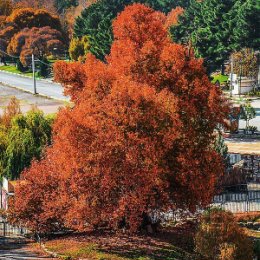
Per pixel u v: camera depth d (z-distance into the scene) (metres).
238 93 142.00
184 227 55.53
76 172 47.81
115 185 47.81
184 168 50.41
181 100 53.44
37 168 54.06
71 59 197.12
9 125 83.12
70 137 47.62
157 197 50.28
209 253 45.91
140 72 55.47
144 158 48.09
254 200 65.12
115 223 50.81
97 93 51.81
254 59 147.12
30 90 158.88
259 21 145.25
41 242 51.88
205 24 165.25
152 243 50.28
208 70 153.88
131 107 48.12
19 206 53.28
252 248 47.62
